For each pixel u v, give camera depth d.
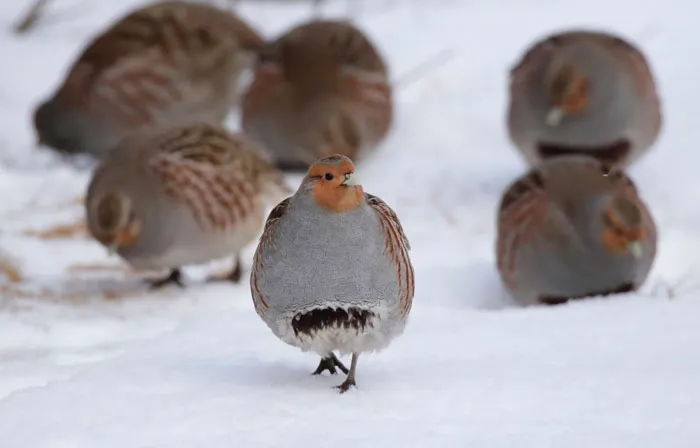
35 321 11.00
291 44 18.80
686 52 21.03
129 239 12.47
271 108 18.69
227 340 9.64
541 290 12.02
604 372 8.29
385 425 7.24
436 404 7.65
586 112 16.11
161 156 12.49
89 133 18.52
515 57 21.48
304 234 7.58
